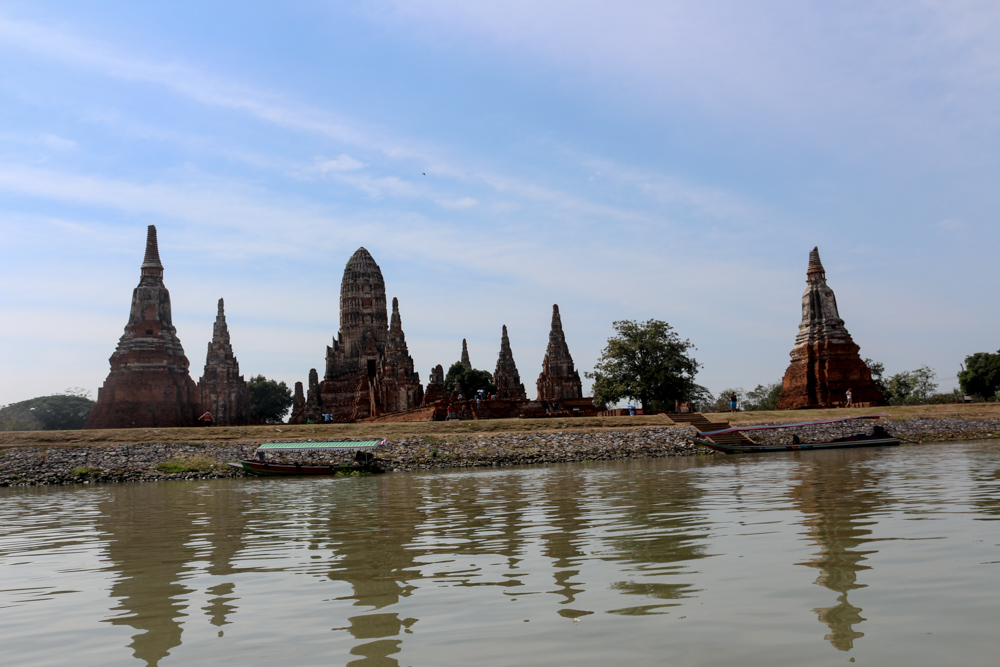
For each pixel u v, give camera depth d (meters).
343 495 32.72
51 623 11.70
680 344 90.69
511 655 9.33
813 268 87.06
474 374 123.00
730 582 12.58
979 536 15.69
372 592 12.98
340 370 112.44
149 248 76.44
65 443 53.31
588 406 83.38
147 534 21.69
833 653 8.98
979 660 8.59
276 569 15.44
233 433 57.66
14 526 24.94
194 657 9.77
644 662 8.91
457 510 25.00
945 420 65.62
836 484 28.39
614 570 13.93
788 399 87.19
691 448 57.34
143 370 72.50
